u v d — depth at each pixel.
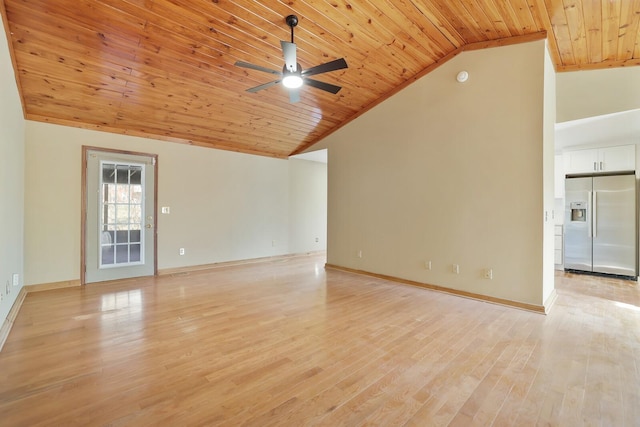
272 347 2.46
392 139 4.62
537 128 3.33
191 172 5.29
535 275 3.34
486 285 3.67
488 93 3.66
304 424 1.60
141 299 3.68
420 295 3.91
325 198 7.56
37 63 3.10
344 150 5.34
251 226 6.13
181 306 3.43
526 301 3.39
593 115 3.66
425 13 3.20
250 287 4.27
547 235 3.47
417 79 4.31
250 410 1.71
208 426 1.58
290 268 5.60
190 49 3.27
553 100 3.75
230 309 3.35
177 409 1.71
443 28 3.46
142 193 4.79
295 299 3.73
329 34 3.40
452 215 3.97
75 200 4.19
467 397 1.83
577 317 3.14
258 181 6.23
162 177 4.98
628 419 1.63
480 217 3.72
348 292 4.04
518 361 2.25
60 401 1.76
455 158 3.94
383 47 3.73
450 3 3.03
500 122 3.57
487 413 1.69
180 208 5.18
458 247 3.91
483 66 3.70
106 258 4.48
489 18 3.22
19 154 3.38
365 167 5.00
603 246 4.85
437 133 4.11
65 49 3.00
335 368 2.16
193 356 2.31
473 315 3.20
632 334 2.72
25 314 3.12
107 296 3.77
